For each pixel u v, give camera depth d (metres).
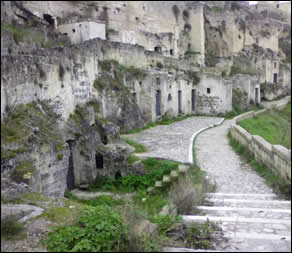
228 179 15.62
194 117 40.47
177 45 51.28
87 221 7.82
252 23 64.81
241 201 11.87
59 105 18.23
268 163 16.19
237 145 22.91
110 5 39.97
